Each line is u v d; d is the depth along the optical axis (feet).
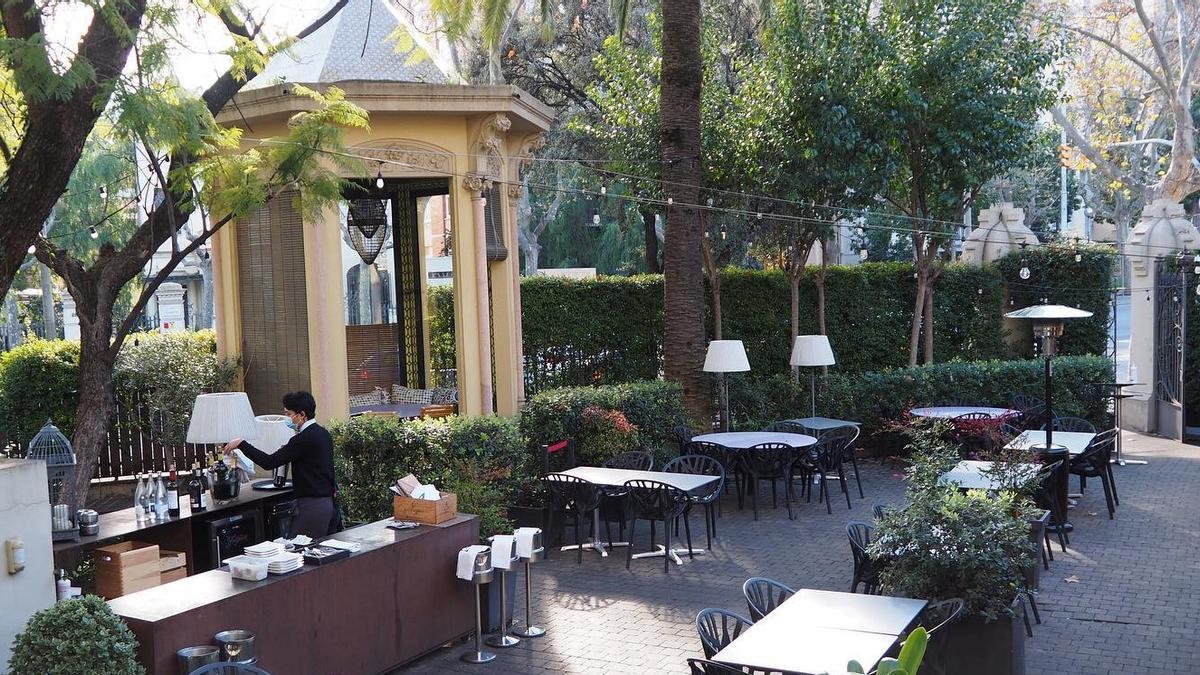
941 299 60.95
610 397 40.27
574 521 37.19
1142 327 58.59
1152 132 99.19
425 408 46.26
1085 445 37.17
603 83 64.23
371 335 53.78
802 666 15.31
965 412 45.29
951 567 19.80
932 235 53.98
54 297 97.55
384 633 21.50
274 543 20.17
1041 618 25.85
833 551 33.24
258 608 18.53
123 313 86.84
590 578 30.40
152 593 18.17
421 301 51.60
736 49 63.05
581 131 66.13
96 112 23.27
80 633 15.35
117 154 31.40
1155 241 57.98
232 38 28.27
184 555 23.77
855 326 59.31
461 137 40.45
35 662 15.16
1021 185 124.57
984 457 31.55
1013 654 19.60
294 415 25.63
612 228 97.55
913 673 11.75
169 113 23.72
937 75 52.44
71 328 97.71
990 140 53.21
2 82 25.95
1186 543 33.32
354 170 31.32
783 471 38.40
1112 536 34.53
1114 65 85.81
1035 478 24.52
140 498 24.75
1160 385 57.62
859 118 51.80
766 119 52.06
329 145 29.25
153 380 42.70
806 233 52.34
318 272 37.76
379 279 80.48
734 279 57.52
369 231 46.78
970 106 51.96
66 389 44.11
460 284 40.63
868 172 52.49
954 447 23.13
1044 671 22.13
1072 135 79.41
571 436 38.63
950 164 53.88
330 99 30.07
